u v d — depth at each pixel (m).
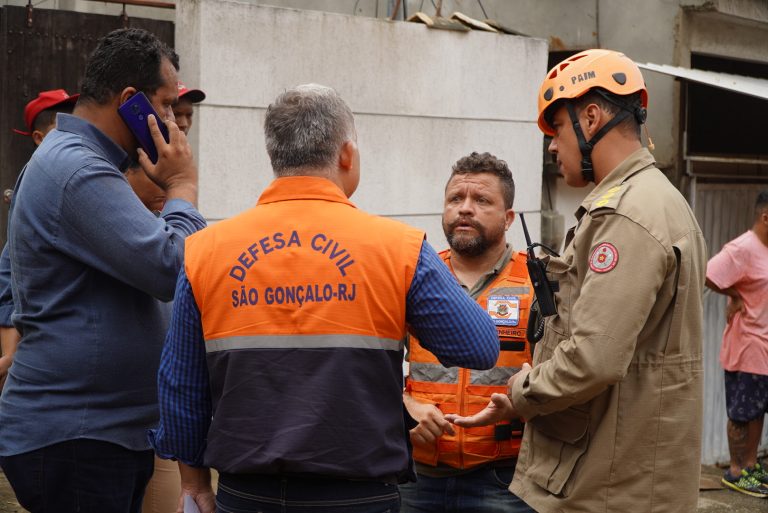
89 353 2.56
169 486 3.55
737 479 6.59
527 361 3.15
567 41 7.93
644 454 2.52
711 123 8.26
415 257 2.18
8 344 3.48
